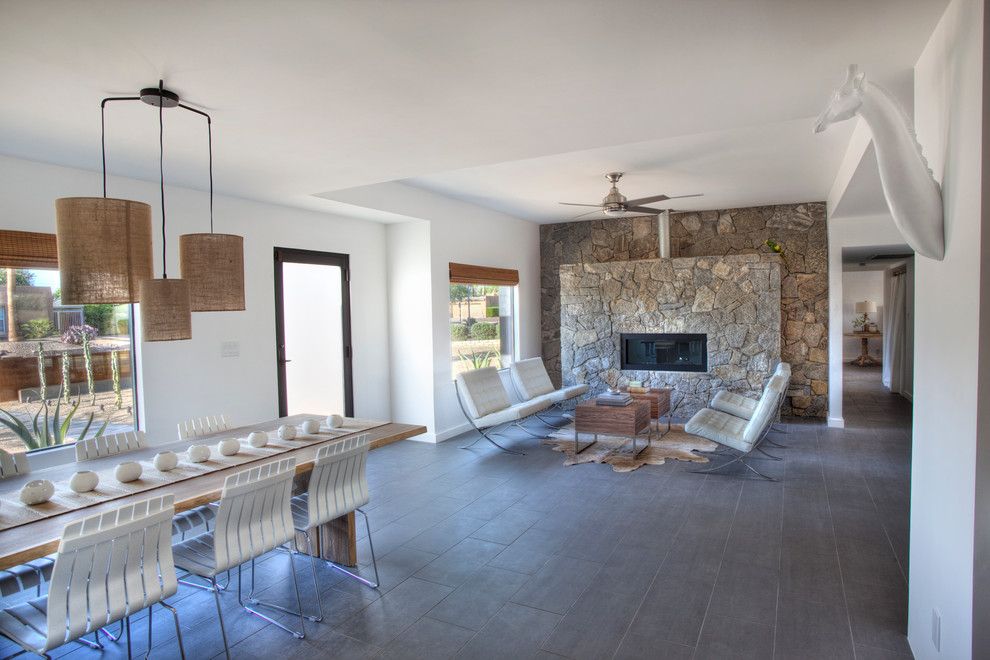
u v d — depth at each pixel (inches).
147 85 94.2
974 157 66.7
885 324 409.4
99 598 75.9
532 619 107.0
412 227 249.6
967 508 70.1
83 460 118.8
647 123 118.0
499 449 236.7
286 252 208.8
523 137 126.3
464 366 274.7
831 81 97.0
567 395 269.0
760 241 284.4
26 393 143.6
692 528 149.3
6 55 81.7
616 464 209.8
